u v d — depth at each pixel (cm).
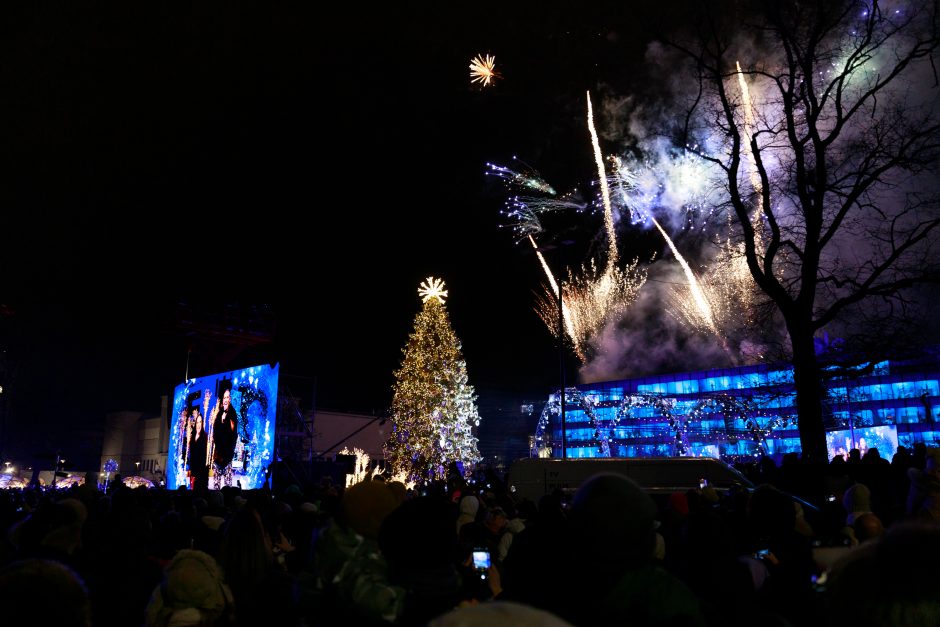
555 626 150
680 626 327
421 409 4075
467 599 541
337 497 912
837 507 900
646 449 8012
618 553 333
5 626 231
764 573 503
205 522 829
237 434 3597
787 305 2173
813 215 2164
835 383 2698
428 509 415
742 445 7256
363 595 394
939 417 6500
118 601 646
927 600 217
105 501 1419
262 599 568
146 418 9144
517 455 8762
